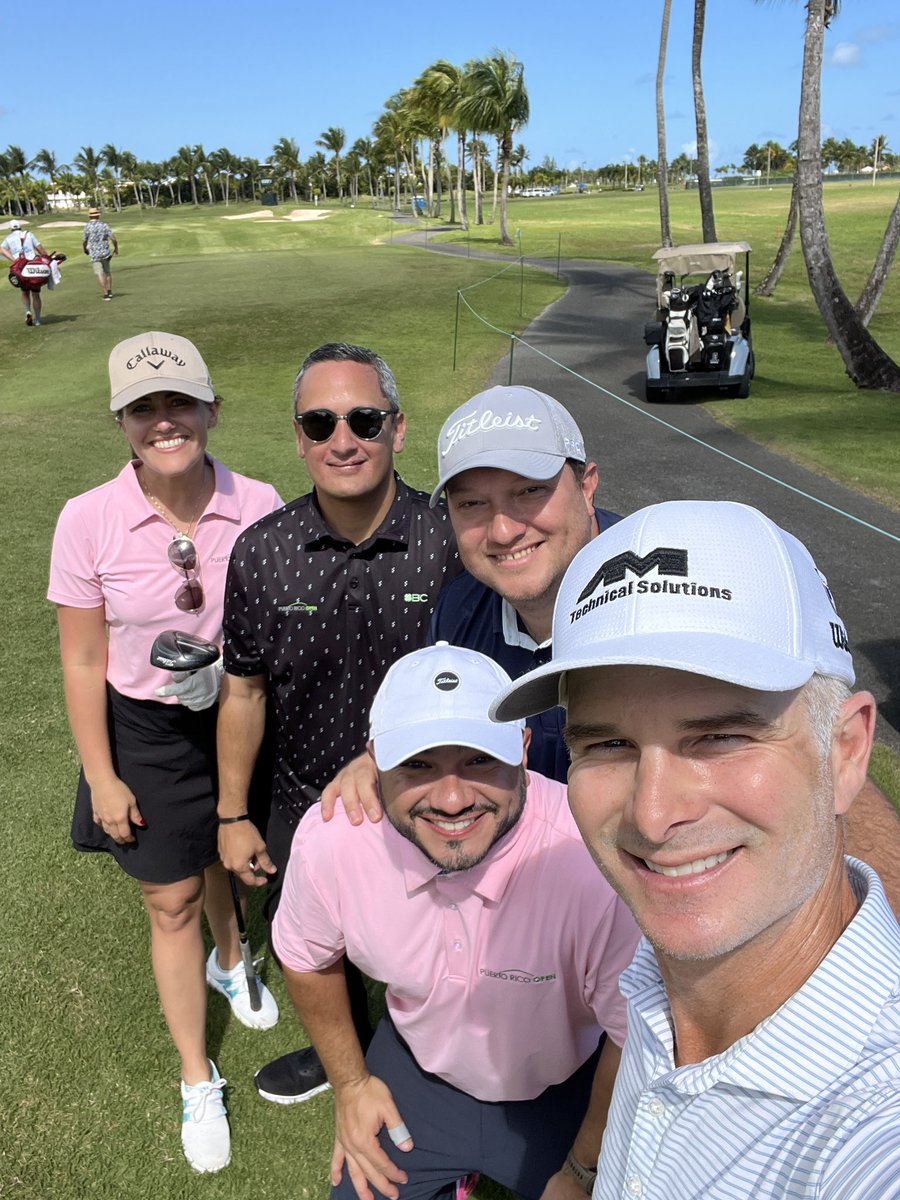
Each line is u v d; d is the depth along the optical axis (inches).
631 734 35.1
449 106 1727.4
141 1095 99.0
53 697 181.8
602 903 64.1
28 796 150.1
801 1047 32.7
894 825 58.9
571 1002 69.1
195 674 89.9
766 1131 32.8
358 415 85.7
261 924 126.7
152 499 93.4
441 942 67.9
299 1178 90.5
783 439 394.3
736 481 332.8
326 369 87.4
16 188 4301.2
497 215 2181.3
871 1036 31.9
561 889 64.8
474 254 1311.5
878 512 296.0
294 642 89.6
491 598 84.7
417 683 65.4
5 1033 105.7
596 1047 76.0
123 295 844.0
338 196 4640.8
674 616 33.8
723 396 499.2
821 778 34.7
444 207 2824.8
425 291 857.5
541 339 663.1
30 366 569.6
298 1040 107.6
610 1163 42.9
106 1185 89.0
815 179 525.3
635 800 34.8
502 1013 69.1
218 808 96.5
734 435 406.6
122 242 1577.3
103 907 125.8
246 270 1039.0
